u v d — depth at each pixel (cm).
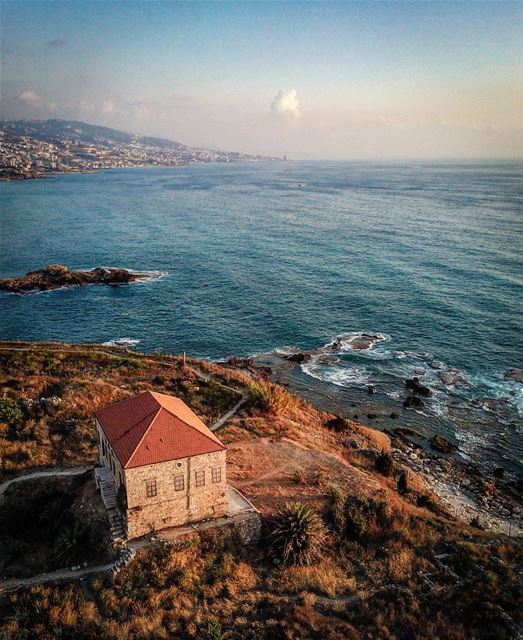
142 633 2777
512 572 3231
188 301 10575
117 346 8106
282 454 4684
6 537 3606
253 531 3556
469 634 2761
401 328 8981
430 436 6038
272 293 10881
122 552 3212
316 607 2986
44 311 10100
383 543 3591
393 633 2781
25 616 2895
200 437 3503
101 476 3769
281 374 7525
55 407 5169
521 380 7181
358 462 4909
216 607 2973
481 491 5022
